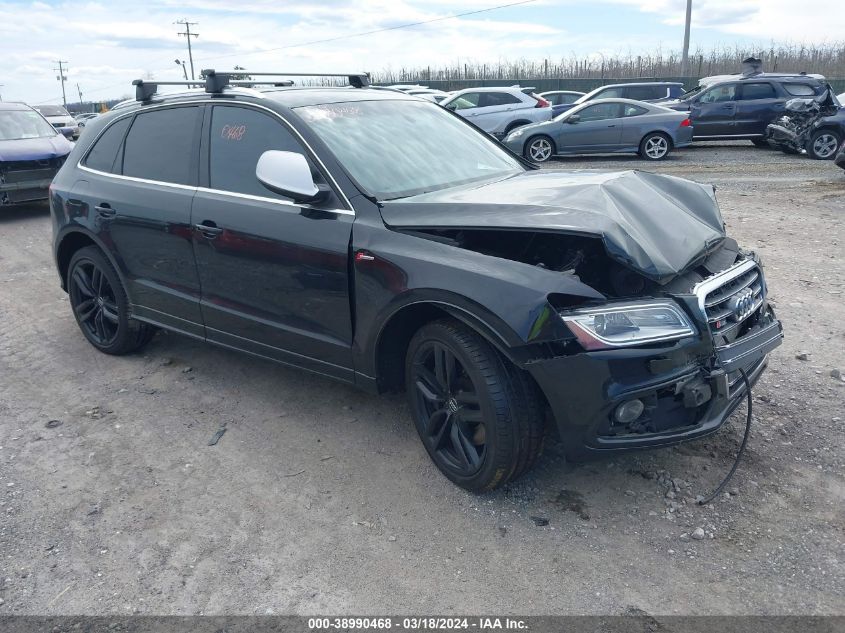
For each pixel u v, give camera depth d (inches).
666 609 101.6
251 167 153.6
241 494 132.7
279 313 150.2
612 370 108.3
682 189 151.2
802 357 180.4
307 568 112.4
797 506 122.7
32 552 117.8
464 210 126.8
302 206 142.0
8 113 462.6
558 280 111.2
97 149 193.0
